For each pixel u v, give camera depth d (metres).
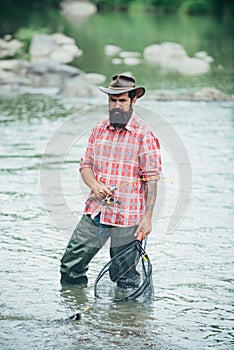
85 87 36.81
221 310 12.88
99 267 14.88
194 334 11.91
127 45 60.88
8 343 11.45
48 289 13.68
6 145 25.17
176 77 43.50
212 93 35.81
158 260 15.11
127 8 107.38
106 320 12.39
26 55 54.19
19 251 15.51
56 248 15.74
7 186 20.22
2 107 33.00
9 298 13.23
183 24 82.06
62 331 11.93
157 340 11.64
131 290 13.62
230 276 14.34
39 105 33.59
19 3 106.50
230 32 72.25
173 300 13.28
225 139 26.45
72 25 78.50
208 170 22.08
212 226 17.11
